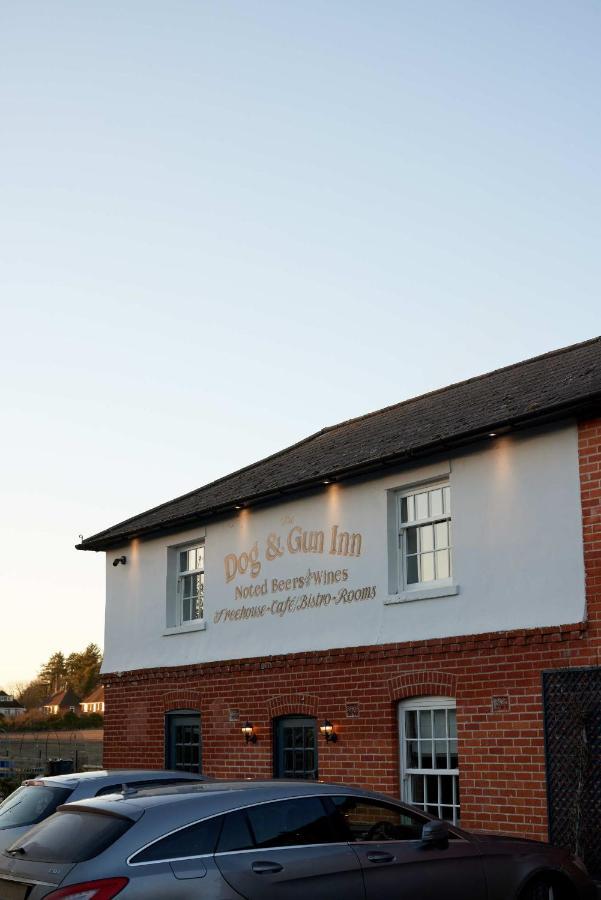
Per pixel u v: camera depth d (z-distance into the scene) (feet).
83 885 22.12
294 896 24.26
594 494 39.93
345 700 48.91
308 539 52.95
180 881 22.88
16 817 32.40
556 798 38.91
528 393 47.11
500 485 43.60
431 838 26.76
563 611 40.14
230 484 64.59
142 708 62.80
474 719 42.68
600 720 37.93
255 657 54.44
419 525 47.91
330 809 26.14
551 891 28.86
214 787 25.94
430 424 51.31
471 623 43.60
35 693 351.25
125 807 24.17
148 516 67.87
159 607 63.16
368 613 48.62
